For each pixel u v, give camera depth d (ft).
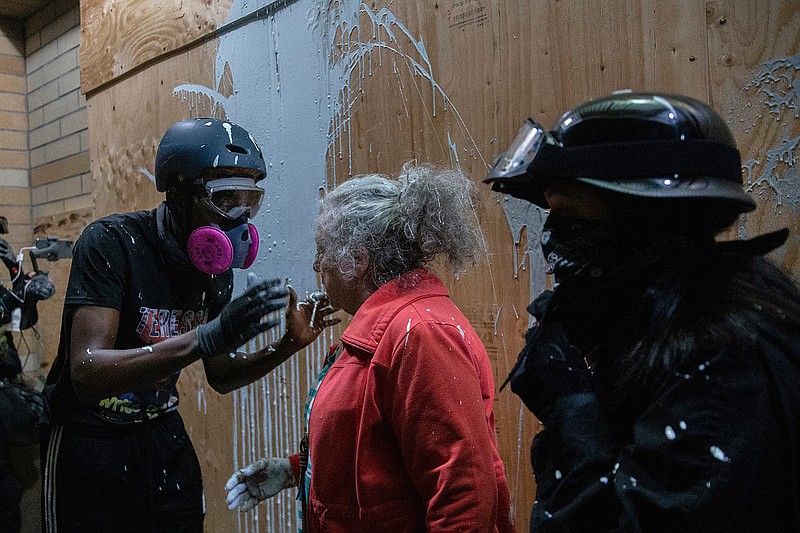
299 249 6.84
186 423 8.46
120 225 4.78
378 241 3.41
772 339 1.93
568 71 4.67
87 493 4.99
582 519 2.10
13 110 13.29
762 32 3.82
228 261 4.59
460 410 3.02
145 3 8.41
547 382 2.32
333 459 3.32
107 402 4.99
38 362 12.43
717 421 1.83
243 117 7.32
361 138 6.14
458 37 5.32
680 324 2.01
